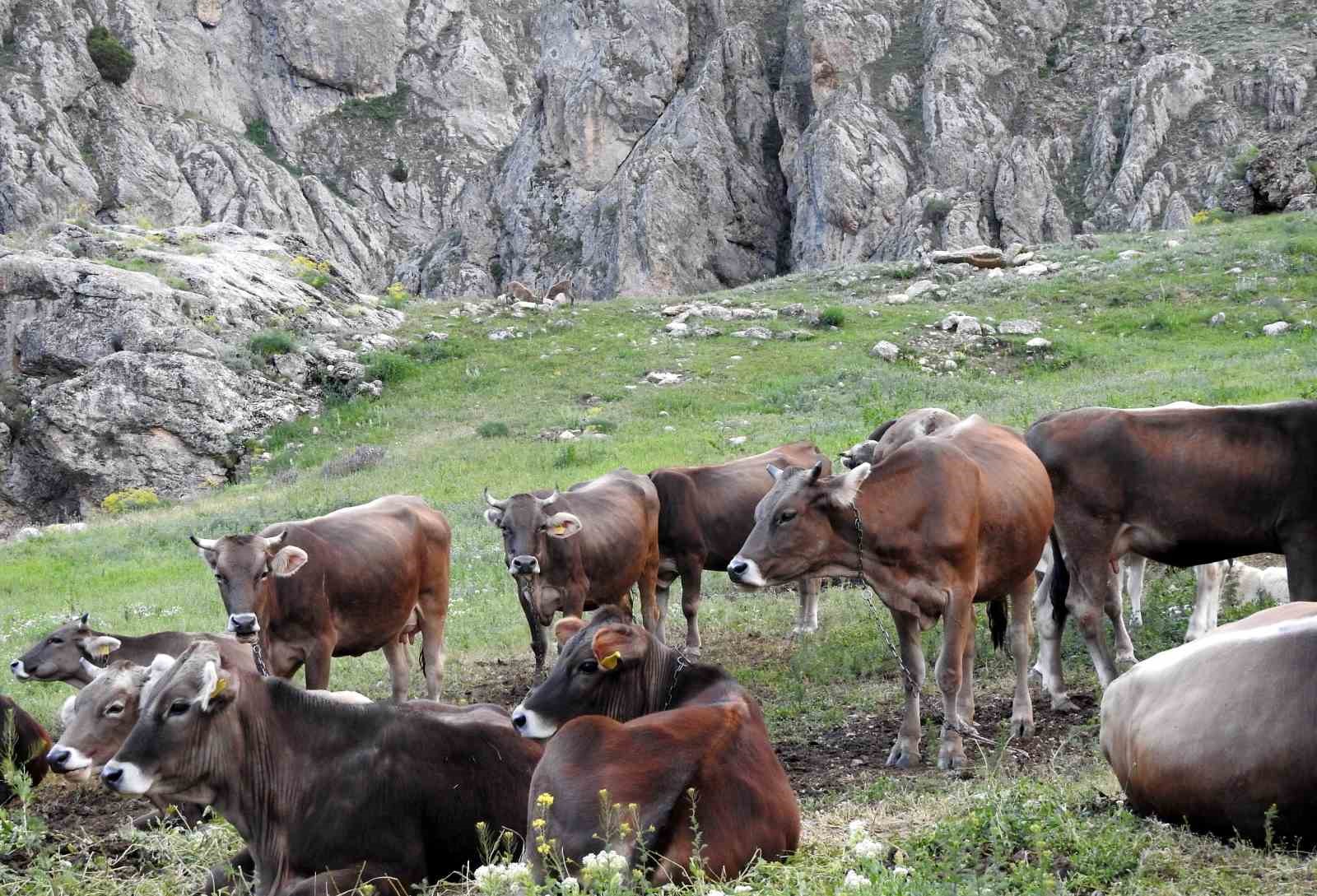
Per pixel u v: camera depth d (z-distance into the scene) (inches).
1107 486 388.8
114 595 706.8
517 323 1520.7
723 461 923.4
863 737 386.6
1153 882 217.2
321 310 1496.1
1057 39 3718.0
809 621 533.3
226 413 1266.0
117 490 1233.4
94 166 4074.8
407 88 5295.3
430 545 456.8
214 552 373.7
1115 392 973.8
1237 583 497.7
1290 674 221.5
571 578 470.3
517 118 5447.8
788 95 3572.8
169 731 242.5
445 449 1106.1
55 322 1318.9
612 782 216.2
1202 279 1455.5
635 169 3602.4
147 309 1328.7
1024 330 1327.5
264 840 255.9
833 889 212.5
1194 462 381.7
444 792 257.9
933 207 3186.5
